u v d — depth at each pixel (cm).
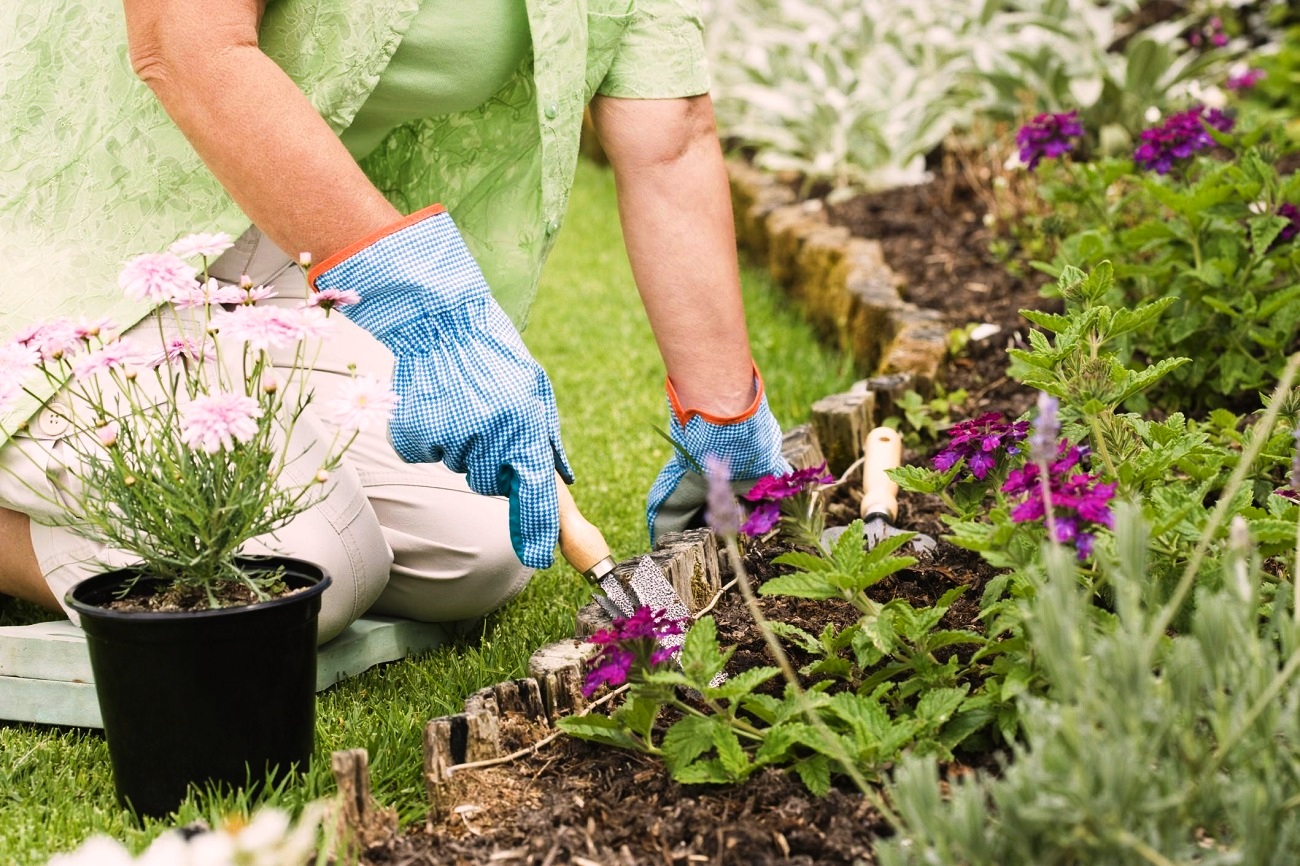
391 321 162
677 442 213
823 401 286
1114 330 187
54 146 195
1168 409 288
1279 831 119
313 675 163
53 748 182
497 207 222
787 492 157
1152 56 476
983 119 523
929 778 118
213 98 160
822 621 201
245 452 155
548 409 165
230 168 162
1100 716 115
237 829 116
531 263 217
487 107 216
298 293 219
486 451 162
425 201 224
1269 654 136
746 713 170
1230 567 128
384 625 213
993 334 342
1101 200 332
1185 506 148
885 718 152
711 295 211
